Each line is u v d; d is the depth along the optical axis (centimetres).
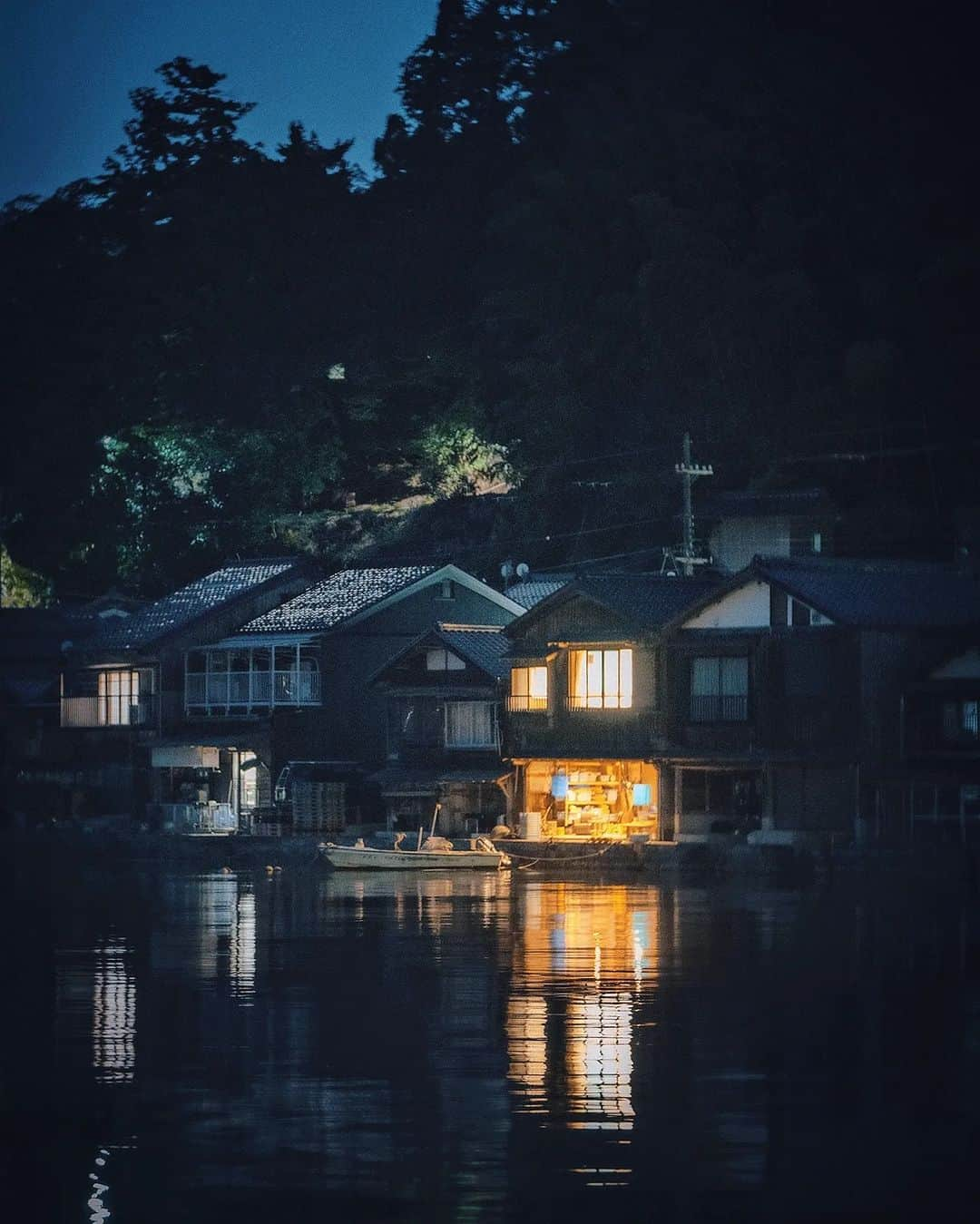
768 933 4853
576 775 7750
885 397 9338
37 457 12156
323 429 12144
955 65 9925
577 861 7219
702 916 5312
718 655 7350
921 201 9738
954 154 9750
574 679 7694
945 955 4338
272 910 5644
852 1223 2258
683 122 10131
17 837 9450
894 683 7000
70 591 12519
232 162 12625
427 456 11925
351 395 12000
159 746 9362
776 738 7144
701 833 7394
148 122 12731
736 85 10169
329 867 7331
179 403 12006
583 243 10644
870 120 9906
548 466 10350
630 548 9981
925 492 9519
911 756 6906
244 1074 2994
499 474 11519
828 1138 2594
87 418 12200
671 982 3931
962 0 9881
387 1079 2956
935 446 9400
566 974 4075
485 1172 2444
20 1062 3102
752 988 3834
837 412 9444
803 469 9556
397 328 11838
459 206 12056
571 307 10600
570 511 10438
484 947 4572
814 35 10175
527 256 10888
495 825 7956
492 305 10825
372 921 5262
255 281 12169
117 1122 2689
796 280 9494
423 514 11819
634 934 4853
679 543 9806
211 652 9375
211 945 4666
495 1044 3231
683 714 7419
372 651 8944
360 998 3738
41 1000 3738
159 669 9462
